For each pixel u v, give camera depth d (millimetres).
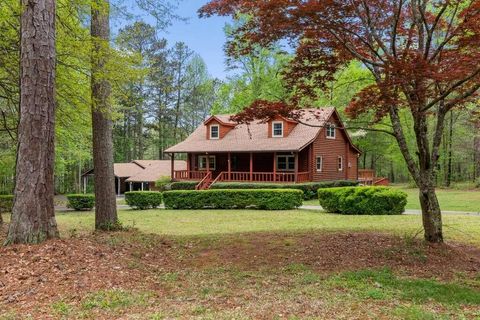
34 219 5742
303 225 11523
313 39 6684
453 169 36094
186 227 11648
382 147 36062
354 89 26312
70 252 5574
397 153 33625
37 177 5754
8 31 7453
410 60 5969
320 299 4348
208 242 7938
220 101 33406
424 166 7102
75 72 9250
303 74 7590
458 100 6496
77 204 21266
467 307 4188
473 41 5816
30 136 5711
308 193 22062
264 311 3924
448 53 6223
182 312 3893
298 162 24734
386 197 14281
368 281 5129
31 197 5723
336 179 27016
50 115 5852
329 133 26250
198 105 46156
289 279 5254
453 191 26531
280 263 6160
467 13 5957
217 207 18562
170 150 26766
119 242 6992
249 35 6812
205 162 27812
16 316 3719
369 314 3850
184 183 25562
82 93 8727
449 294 4613
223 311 3930
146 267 5742
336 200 15258
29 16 5684
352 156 29609
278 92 25031
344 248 6984
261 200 17562
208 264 6215
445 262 6168
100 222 9445
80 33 8211
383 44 6742
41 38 5727
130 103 11227
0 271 4781
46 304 4051
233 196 18078
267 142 24297
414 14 6824
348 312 3912
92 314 3812
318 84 7797
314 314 3844
